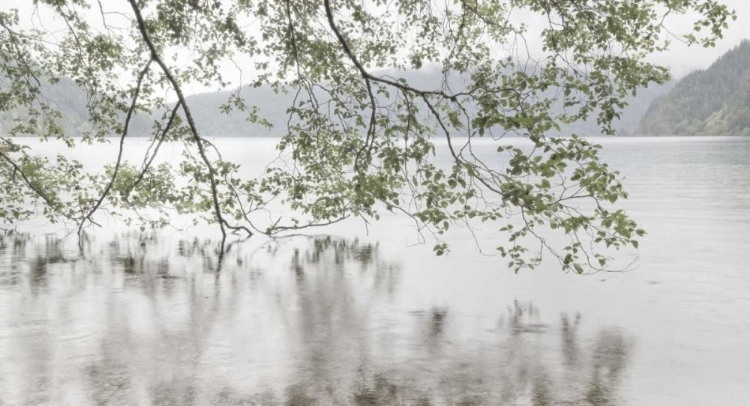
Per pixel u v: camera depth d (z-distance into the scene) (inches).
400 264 549.6
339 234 742.5
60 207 641.0
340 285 462.6
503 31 381.4
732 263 539.2
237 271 515.5
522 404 243.0
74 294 426.6
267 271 516.4
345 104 381.7
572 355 303.1
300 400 246.7
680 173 1860.2
